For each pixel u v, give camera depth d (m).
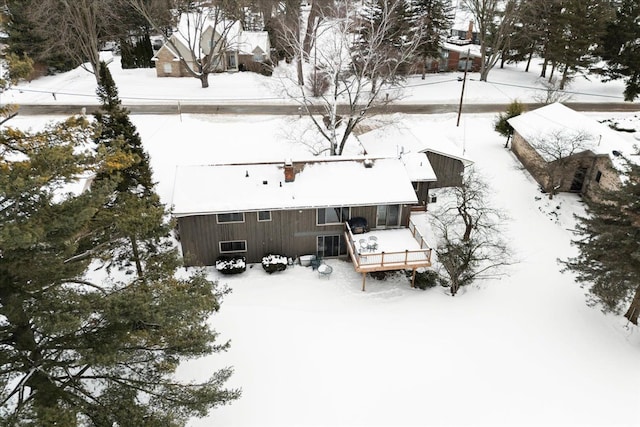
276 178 26.97
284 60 65.12
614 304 22.16
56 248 11.76
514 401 19.00
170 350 14.76
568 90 53.09
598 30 48.97
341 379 19.70
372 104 35.56
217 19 53.28
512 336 22.38
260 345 21.25
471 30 59.72
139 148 23.83
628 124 42.03
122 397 13.54
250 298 24.23
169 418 13.05
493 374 20.23
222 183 26.38
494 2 51.53
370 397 18.94
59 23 49.41
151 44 60.53
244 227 25.98
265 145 38.47
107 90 22.77
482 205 29.03
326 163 27.97
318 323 22.70
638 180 21.42
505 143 40.09
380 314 23.55
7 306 11.41
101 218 14.95
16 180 10.17
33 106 44.88
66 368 13.40
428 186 30.83
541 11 51.88
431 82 55.19
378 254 24.17
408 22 48.81
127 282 22.36
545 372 20.45
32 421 11.37
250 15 69.38
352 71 41.06
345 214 26.56
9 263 11.00
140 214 15.21
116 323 13.20
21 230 10.35
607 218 22.19
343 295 24.80
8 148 13.36
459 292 25.38
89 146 31.44
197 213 24.75
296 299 24.31
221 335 21.69
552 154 31.28
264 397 18.77
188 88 51.22
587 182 32.34
